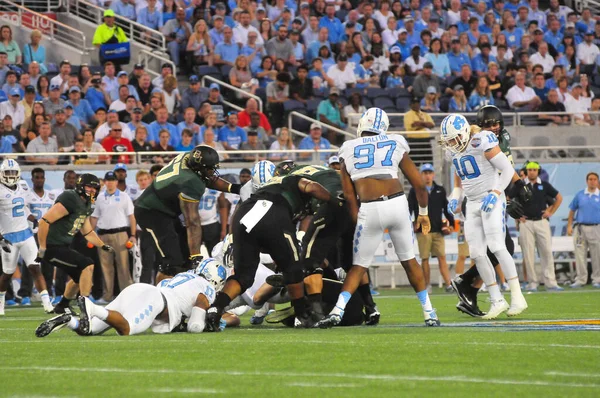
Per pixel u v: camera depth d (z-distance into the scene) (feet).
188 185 112.37
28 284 173.99
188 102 217.97
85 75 217.77
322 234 99.09
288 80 229.04
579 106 253.85
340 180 103.71
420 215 97.86
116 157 189.98
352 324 103.40
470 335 85.10
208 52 238.68
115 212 172.24
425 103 235.20
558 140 225.76
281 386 55.72
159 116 203.72
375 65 250.98
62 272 173.17
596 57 285.02
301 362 66.23
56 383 58.03
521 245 185.57
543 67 272.31
